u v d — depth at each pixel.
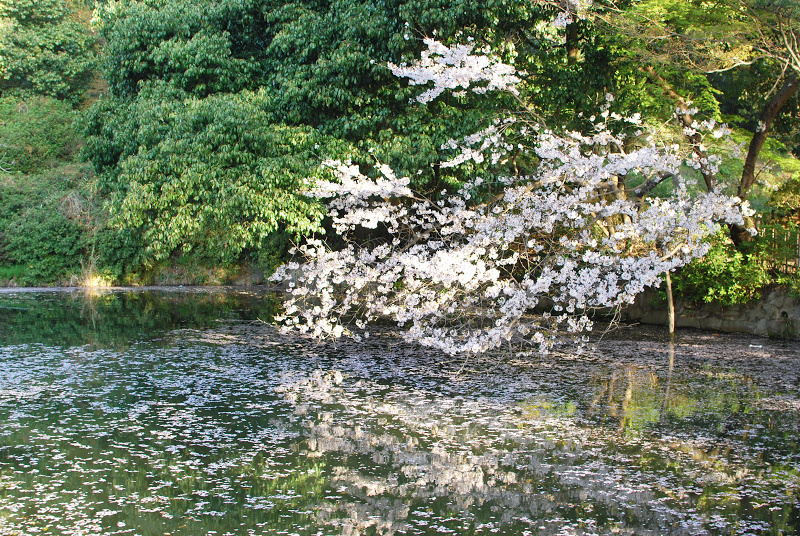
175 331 13.11
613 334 12.67
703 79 12.97
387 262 10.80
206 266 24.91
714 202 10.43
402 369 9.38
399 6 11.05
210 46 12.33
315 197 11.48
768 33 11.99
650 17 11.97
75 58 29.27
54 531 4.25
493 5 10.78
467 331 10.51
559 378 8.80
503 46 12.11
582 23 12.71
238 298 19.75
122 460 5.56
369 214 10.59
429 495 4.89
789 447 5.95
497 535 4.22
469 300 10.21
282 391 8.01
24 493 4.87
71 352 10.68
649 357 10.31
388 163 11.30
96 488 4.96
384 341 11.79
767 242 12.76
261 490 4.96
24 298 19.45
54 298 19.50
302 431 6.39
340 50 11.43
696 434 6.32
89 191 23.89
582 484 5.11
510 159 11.95
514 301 9.81
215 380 8.61
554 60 13.47
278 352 10.73
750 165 13.67
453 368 9.45
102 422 6.65
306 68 11.88
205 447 5.89
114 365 9.59
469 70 9.41
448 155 11.29
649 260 10.12
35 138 26.69
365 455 5.72
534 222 10.09
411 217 11.12
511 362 9.91
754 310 12.77
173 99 12.46
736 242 13.47
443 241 10.95
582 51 13.37
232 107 11.46
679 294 13.83
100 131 13.95
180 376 8.84
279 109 12.07
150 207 12.00
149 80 13.27
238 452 5.77
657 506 4.69
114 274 24.12
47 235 23.39
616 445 6.00
